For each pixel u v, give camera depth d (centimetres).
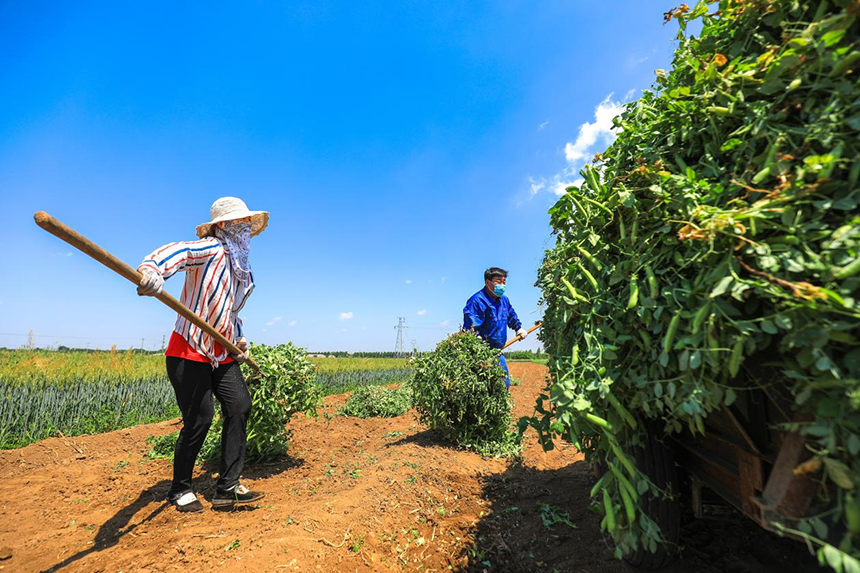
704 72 163
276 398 423
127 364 1058
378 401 826
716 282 139
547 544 279
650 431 209
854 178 122
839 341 114
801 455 128
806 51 137
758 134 144
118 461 455
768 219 134
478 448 491
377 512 310
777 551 238
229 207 341
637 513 181
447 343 524
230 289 329
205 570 224
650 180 171
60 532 288
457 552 278
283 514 296
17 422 657
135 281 242
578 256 203
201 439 317
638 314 160
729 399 134
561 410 182
